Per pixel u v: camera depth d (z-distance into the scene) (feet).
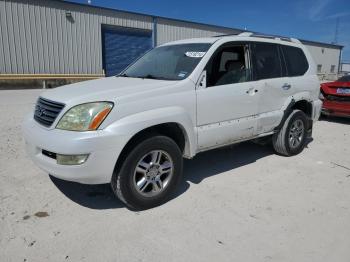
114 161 11.11
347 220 11.85
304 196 13.76
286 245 10.27
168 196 12.92
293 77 18.51
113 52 74.08
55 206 12.36
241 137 15.87
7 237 10.32
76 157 10.82
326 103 30.01
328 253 9.91
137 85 12.78
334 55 143.64
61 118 11.27
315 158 18.99
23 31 60.03
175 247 10.05
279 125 17.92
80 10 66.64
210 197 13.46
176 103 12.73
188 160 17.97
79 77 67.15
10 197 12.90
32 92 51.60
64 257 9.46
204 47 14.78
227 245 10.20
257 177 15.75
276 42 17.94
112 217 11.72
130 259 9.45
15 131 22.65
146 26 78.18
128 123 11.25
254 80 16.15
